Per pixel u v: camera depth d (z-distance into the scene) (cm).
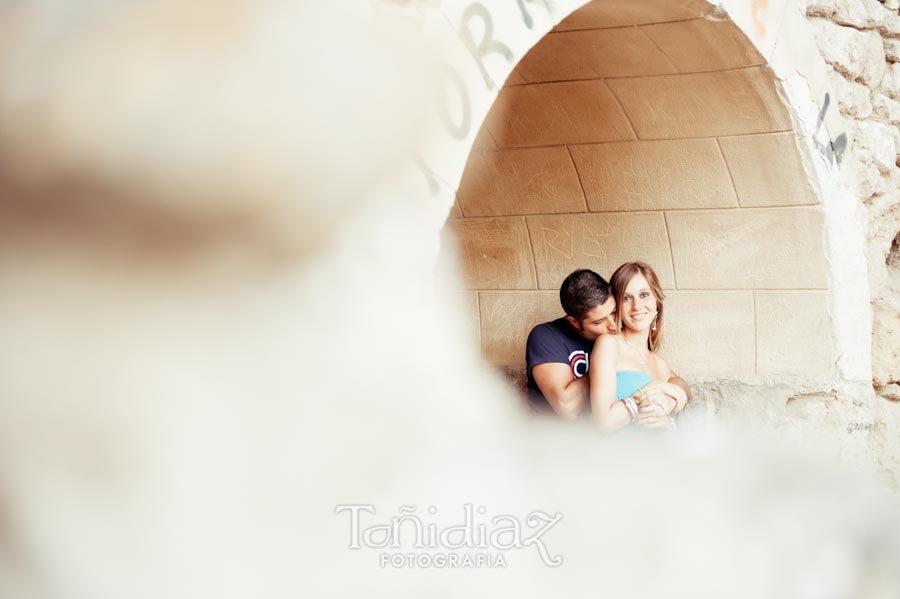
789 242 434
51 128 136
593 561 261
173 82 142
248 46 150
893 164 479
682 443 376
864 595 299
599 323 400
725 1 360
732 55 386
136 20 141
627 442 370
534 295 499
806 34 411
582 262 484
